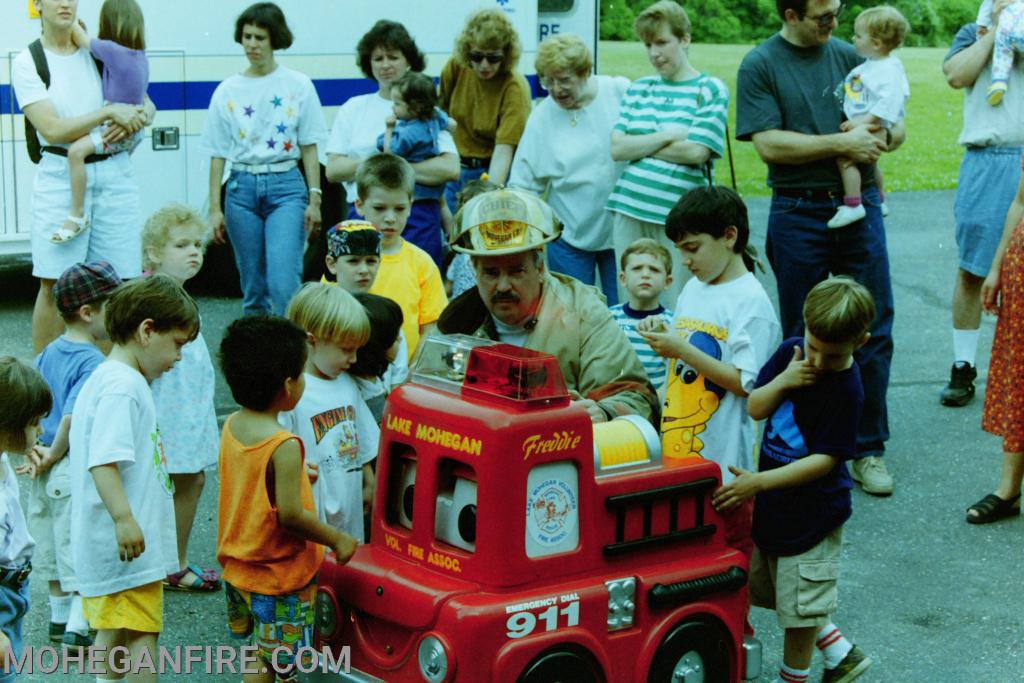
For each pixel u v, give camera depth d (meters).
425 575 3.61
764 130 6.38
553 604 3.52
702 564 3.85
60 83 7.11
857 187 6.28
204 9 9.23
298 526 3.80
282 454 3.80
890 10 6.47
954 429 7.27
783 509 4.15
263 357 3.81
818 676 4.58
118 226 7.39
